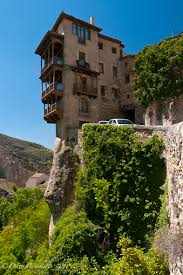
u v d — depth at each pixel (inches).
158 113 1362.0
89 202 859.4
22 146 4328.3
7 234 1364.4
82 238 790.5
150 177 782.5
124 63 1886.1
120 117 1841.8
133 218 768.3
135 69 1475.1
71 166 1065.5
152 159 792.9
